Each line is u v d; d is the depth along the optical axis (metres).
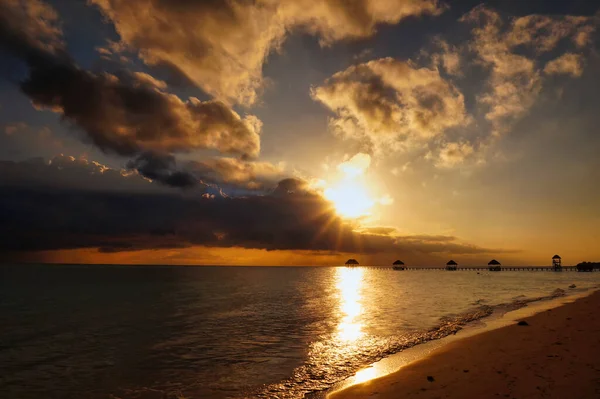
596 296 34.72
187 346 17.78
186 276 122.38
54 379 12.94
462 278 112.81
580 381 9.65
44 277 108.00
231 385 11.55
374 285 75.56
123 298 46.28
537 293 45.56
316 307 34.44
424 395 9.28
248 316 28.56
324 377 11.96
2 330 24.02
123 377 12.94
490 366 11.53
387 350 15.39
